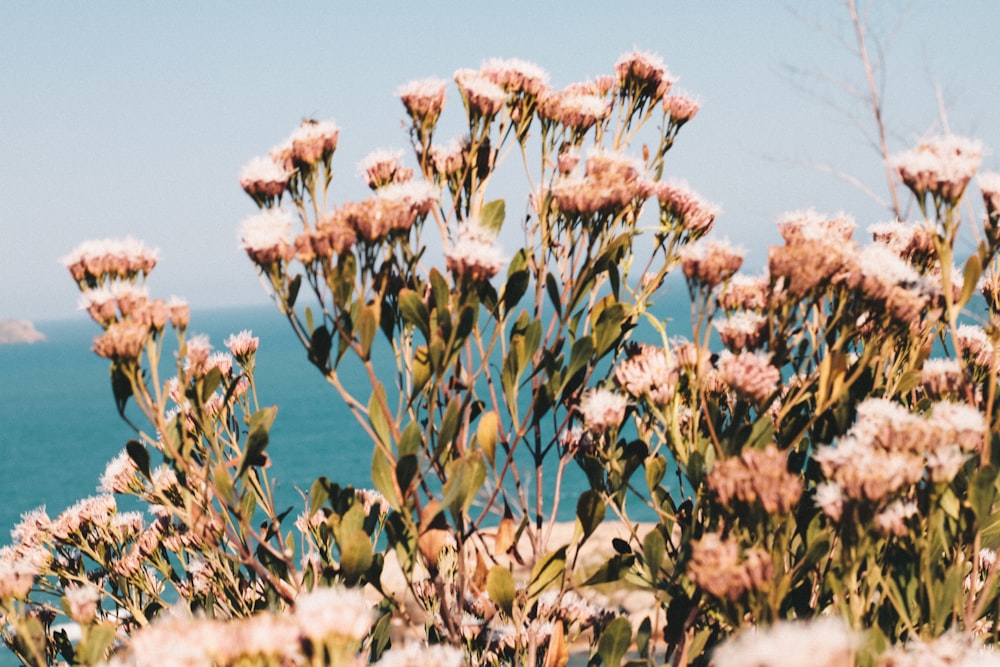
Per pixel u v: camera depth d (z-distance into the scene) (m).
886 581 1.67
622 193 2.13
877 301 1.90
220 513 2.40
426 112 2.28
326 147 2.17
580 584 2.10
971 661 1.39
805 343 2.11
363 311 1.89
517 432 2.17
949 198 1.81
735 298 2.30
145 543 2.66
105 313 2.04
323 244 1.86
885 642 1.50
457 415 1.94
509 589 2.09
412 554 2.00
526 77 2.42
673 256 2.36
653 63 2.62
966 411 1.77
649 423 2.34
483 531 2.41
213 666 1.31
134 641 1.29
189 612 2.47
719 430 2.11
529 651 2.21
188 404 2.33
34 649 2.09
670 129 2.68
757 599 1.46
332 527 2.02
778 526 1.73
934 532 1.62
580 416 2.34
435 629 2.32
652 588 2.02
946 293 1.86
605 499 2.07
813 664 1.04
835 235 2.18
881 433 1.72
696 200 2.33
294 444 67.75
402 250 2.04
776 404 2.36
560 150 2.51
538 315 2.35
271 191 2.13
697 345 1.93
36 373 189.12
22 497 57.31
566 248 2.38
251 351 2.60
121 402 2.00
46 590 2.58
